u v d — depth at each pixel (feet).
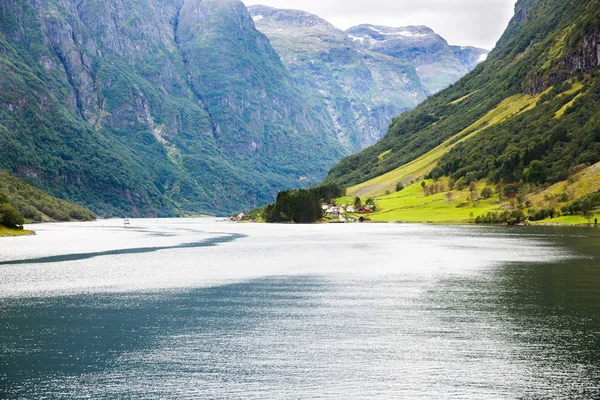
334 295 341.82
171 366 218.59
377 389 195.83
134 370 214.48
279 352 233.14
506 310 298.35
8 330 265.54
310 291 355.36
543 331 258.57
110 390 196.85
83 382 203.62
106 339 251.80
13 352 234.79
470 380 202.59
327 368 215.10
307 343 244.42
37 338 253.03
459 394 191.42
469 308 304.30
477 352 230.68
